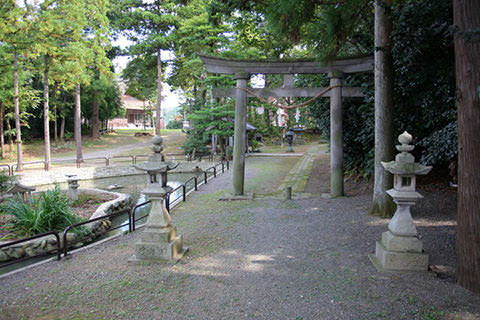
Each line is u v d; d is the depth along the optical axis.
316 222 7.01
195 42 23.39
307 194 10.18
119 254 5.41
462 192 3.74
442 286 3.84
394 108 7.40
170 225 5.16
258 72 9.48
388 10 6.29
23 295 3.99
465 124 3.63
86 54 18.95
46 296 3.95
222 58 9.28
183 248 5.41
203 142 25.89
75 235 7.69
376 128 7.27
